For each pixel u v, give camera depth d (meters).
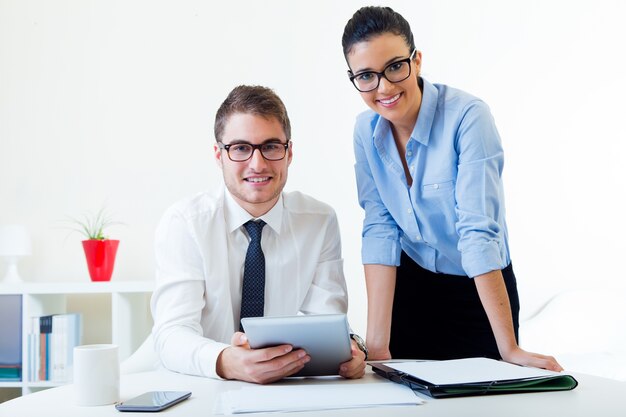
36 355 2.78
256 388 1.07
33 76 3.22
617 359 2.20
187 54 3.18
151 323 3.10
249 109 1.50
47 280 3.15
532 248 2.90
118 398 1.00
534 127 2.95
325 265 1.76
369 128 1.66
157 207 3.14
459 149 1.51
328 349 1.15
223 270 1.60
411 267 1.81
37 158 3.20
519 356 1.31
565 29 2.97
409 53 1.47
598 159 2.92
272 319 1.12
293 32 3.12
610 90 2.94
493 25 2.99
